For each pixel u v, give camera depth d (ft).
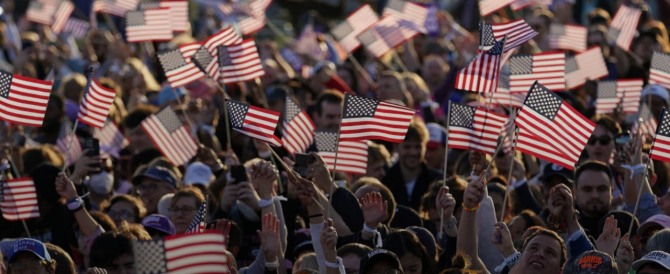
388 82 142.61
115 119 135.74
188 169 117.19
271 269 90.43
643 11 162.40
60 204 108.88
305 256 91.35
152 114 122.93
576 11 194.29
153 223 98.43
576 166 119.85
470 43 156.66
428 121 144.77
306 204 91.66
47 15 185.57
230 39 121.90
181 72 122.93
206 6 195.93
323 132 111.96
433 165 131.03
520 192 112.06
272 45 169.07
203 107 139.64
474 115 106.63
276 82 152.56
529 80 117.08
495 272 92.02
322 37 179.01
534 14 168.35
